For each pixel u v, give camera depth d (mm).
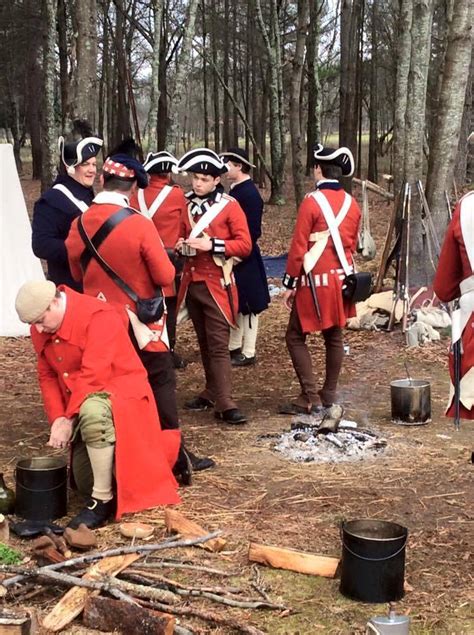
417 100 9820
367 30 34906
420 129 9789
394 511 4609
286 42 30016
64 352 4352
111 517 4406
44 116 16344
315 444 5695
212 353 6309
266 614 3477
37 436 6004
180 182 25625
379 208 24078
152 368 4934
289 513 4570
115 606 3283
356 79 30234
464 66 10055
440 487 4969
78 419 4395
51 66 16484
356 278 6215
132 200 7195
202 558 3961
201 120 60094
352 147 27859
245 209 7914
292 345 6516
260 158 25344
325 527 4387
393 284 10992
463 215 3943
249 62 34969
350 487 4957
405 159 9852
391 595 3584
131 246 4645
